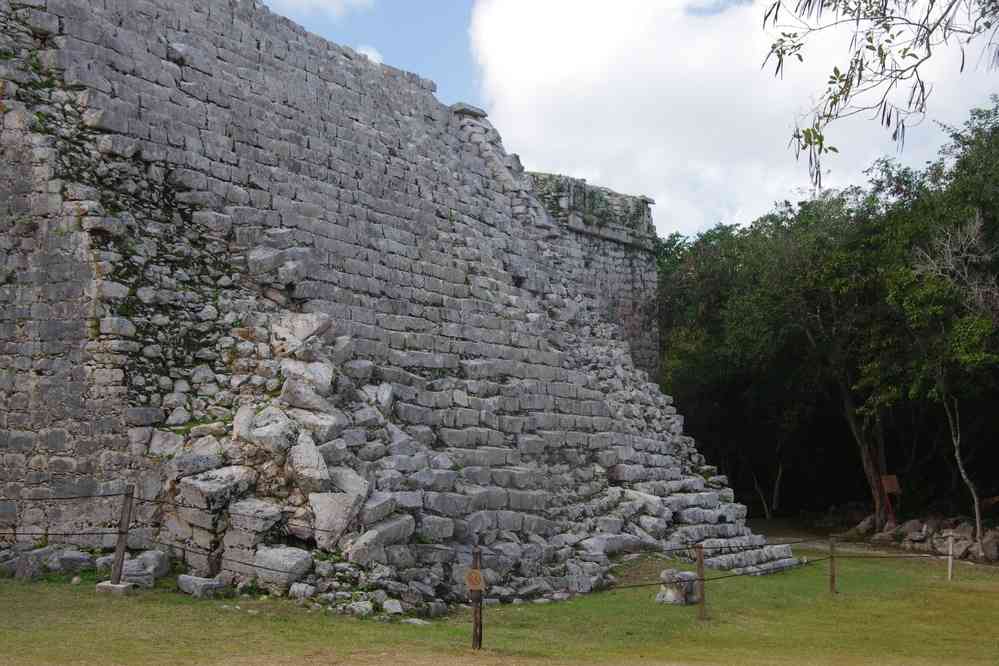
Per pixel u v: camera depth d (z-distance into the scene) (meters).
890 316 30.11
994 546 27.06
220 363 15.38
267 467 13.52
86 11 16.64
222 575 12.77
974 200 27.34
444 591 13.76
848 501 42.06
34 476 14.39
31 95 15.56
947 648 13.16
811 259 32.31
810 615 15.61
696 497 22.09
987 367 28.19
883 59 10.39
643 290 36.78
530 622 13.00
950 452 36.09
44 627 10.15
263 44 20.61
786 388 35.72
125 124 16.27
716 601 16.09
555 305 25.25
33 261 14.93
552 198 33.00
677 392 40.38
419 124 24.95
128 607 11.28
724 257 39.56
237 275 16.77
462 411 18.55
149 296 15.07
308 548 13.04
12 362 14.80
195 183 17.03
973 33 10.21
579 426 21.55
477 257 23.41
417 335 19.44
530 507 17.75
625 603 15.11
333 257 18.92
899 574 22.05
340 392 15.34
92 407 14.20
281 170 19.09
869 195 32.31
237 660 9.30
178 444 13.99
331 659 9.58
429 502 14.92
